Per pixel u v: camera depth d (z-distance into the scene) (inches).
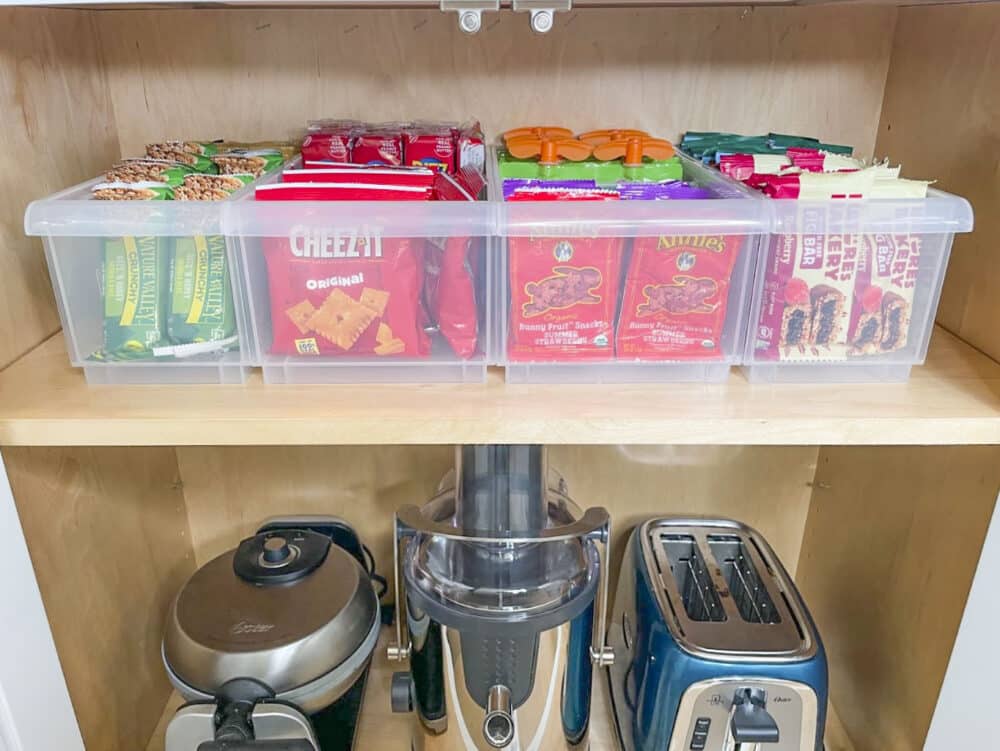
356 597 34.6
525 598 30.2
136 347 26.8
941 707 30.8
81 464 32.7
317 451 43.1
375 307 26.2
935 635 31.9
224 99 36.9
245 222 25.2
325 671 32.0
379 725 40.3
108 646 35.1
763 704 32.2
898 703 34.7
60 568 31.0
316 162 30.8
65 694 29.8
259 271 26.3
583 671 33.4
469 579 31.1
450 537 30.2
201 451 43.0
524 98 37.2
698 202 25.3
